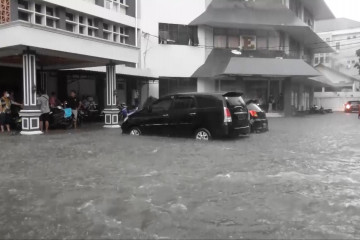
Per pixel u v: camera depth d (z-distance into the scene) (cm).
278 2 3183
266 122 1548
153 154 891
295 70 2831
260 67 2788
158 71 2869
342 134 1449
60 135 1356
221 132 1159
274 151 956
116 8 2511
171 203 481
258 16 3009
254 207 465
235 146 1049
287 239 362
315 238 364
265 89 3136
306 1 3688
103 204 477
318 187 566
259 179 620
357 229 388
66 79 2219
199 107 1200
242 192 536
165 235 372
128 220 417
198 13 2942
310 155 891
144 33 2784
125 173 670
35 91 1425
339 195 520
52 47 1452
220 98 1176
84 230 387
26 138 1252
